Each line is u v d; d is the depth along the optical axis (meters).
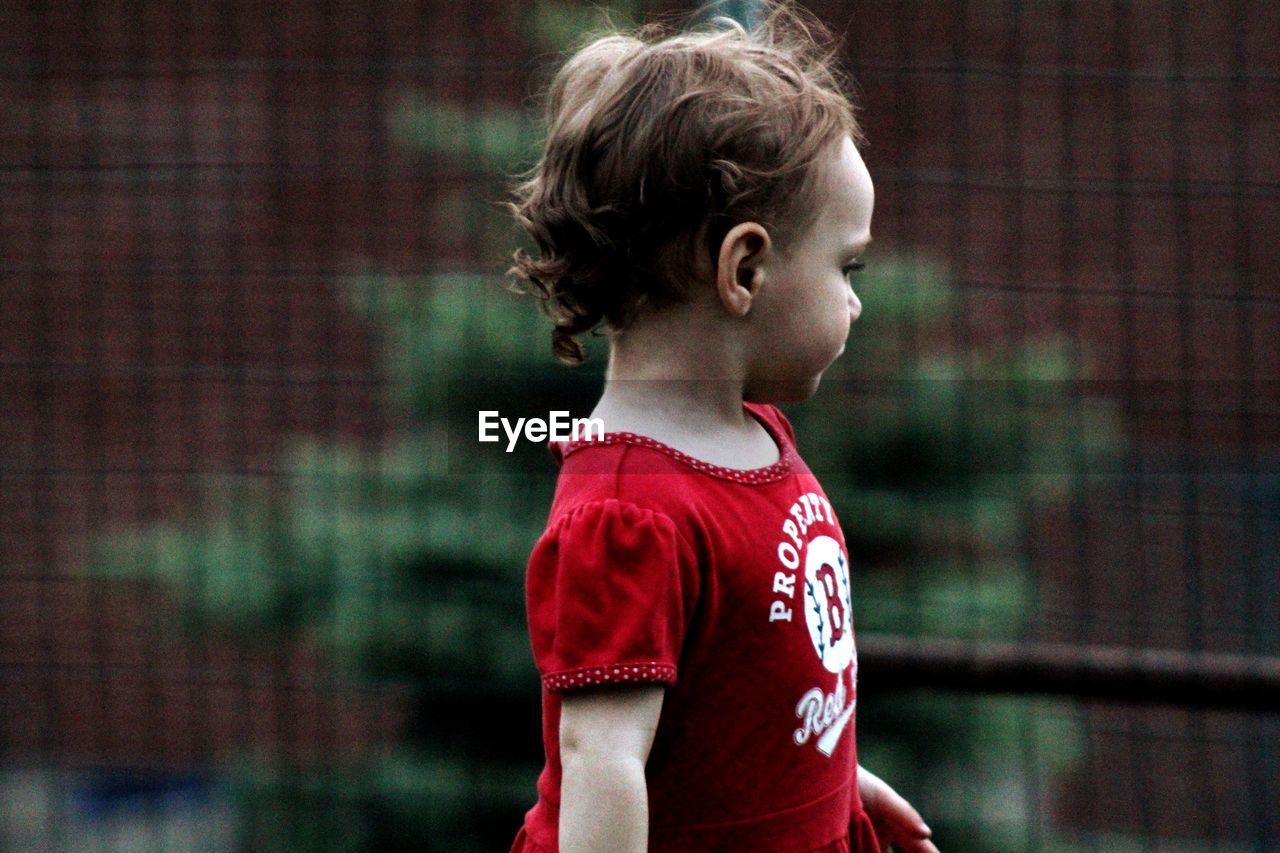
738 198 5.60
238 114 17.81
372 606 14.68
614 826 5.17
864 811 6.94
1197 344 17.47
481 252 15.50
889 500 14.70
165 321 17.89
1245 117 18.05
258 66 17.34
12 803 18.38
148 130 17.89
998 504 14.88
